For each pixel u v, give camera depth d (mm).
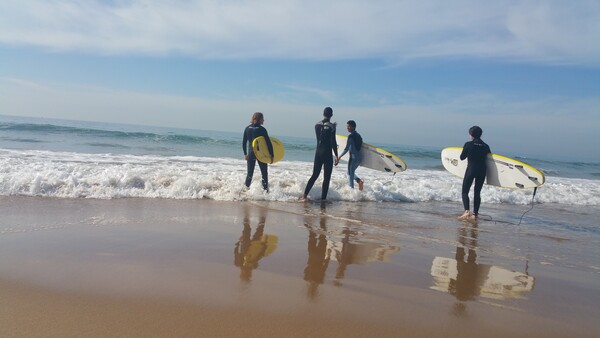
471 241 5102
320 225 5402
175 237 4301
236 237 4484
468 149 6898
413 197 8500
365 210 6832
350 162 8047
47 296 2686
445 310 2855
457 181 11617
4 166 7473
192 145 23234
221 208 6090
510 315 2850
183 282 3051
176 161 11805
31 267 3176
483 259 4289
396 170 8742
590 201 9906
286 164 13391
